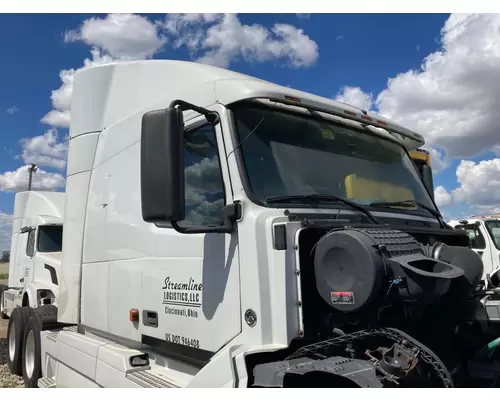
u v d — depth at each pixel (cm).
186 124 345
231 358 270
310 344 274
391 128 399
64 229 527
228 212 292
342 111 357
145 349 387
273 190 304
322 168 337
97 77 493
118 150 441
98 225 461
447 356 314
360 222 321
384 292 254
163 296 355
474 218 1158
